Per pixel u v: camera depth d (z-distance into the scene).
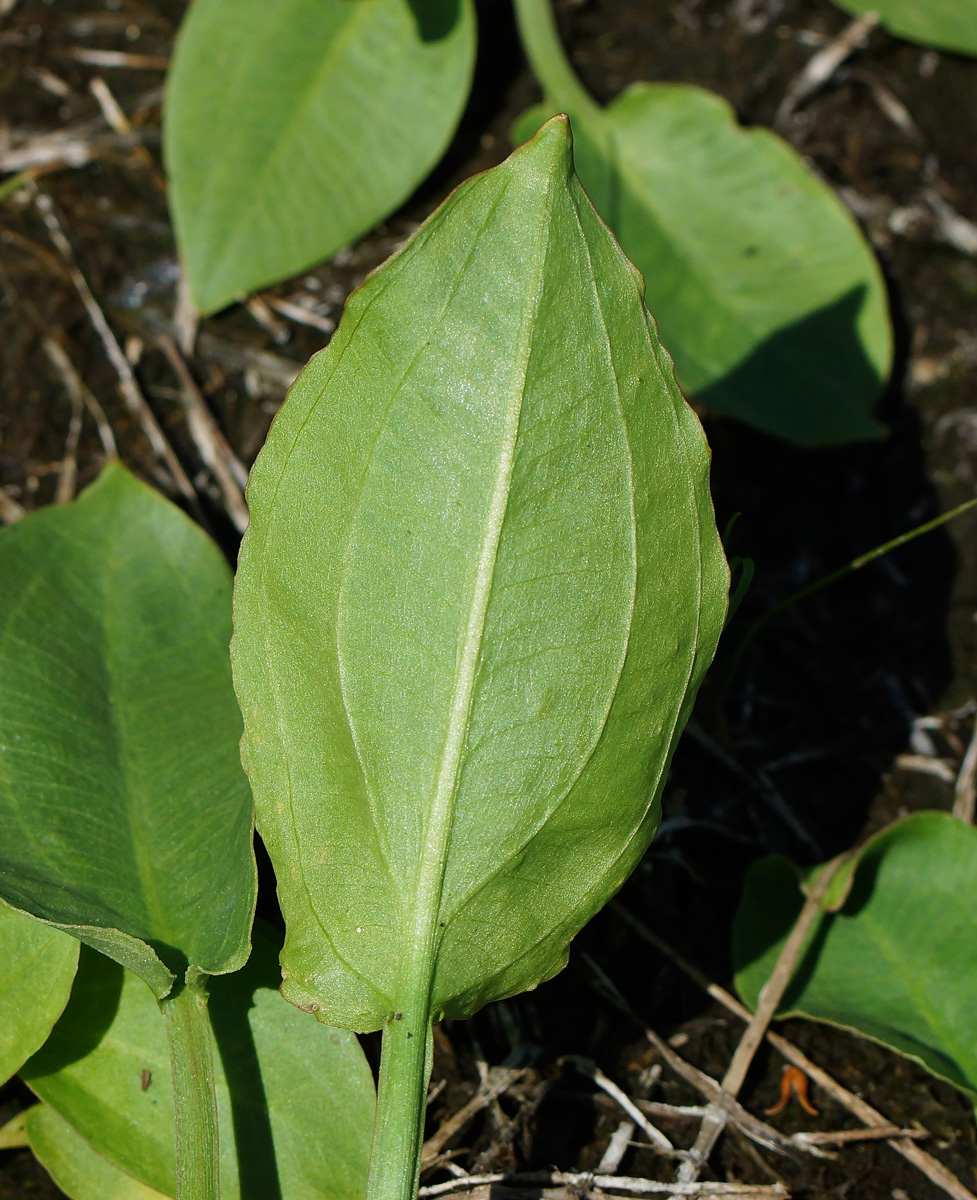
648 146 0.57
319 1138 0.41
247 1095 0.41
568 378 0.39
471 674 0.39
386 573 0.39
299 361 0.57
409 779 0.39
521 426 0.39
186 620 0.45
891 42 0.66
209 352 0.57
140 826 0.42
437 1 0.55
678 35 0.66
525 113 0.61
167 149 0.53
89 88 0.62
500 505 0.39
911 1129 0.46
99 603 0.45
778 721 0.52
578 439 0.39
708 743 0.51
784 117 0.65
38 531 0.45
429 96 0.55
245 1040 0.42
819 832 0.50
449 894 0.39
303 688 0.39
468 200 0.38
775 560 0.55
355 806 0.39
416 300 0.39
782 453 0.57
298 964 0.39
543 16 0.59
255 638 0.40
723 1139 0.45
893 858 0.46
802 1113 0.46
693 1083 0.46
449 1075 0.45
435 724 0.39
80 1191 0.42
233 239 0.53
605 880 0.40
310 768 0.39
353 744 0.39
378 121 0.55
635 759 0.40
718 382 0.52
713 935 0.48
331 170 0.54
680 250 0.56
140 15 0.65
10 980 0.41
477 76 0.63
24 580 0.45
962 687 0.52
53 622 0.44
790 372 0.53
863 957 0.46
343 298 0.58
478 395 0.39
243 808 0.41
